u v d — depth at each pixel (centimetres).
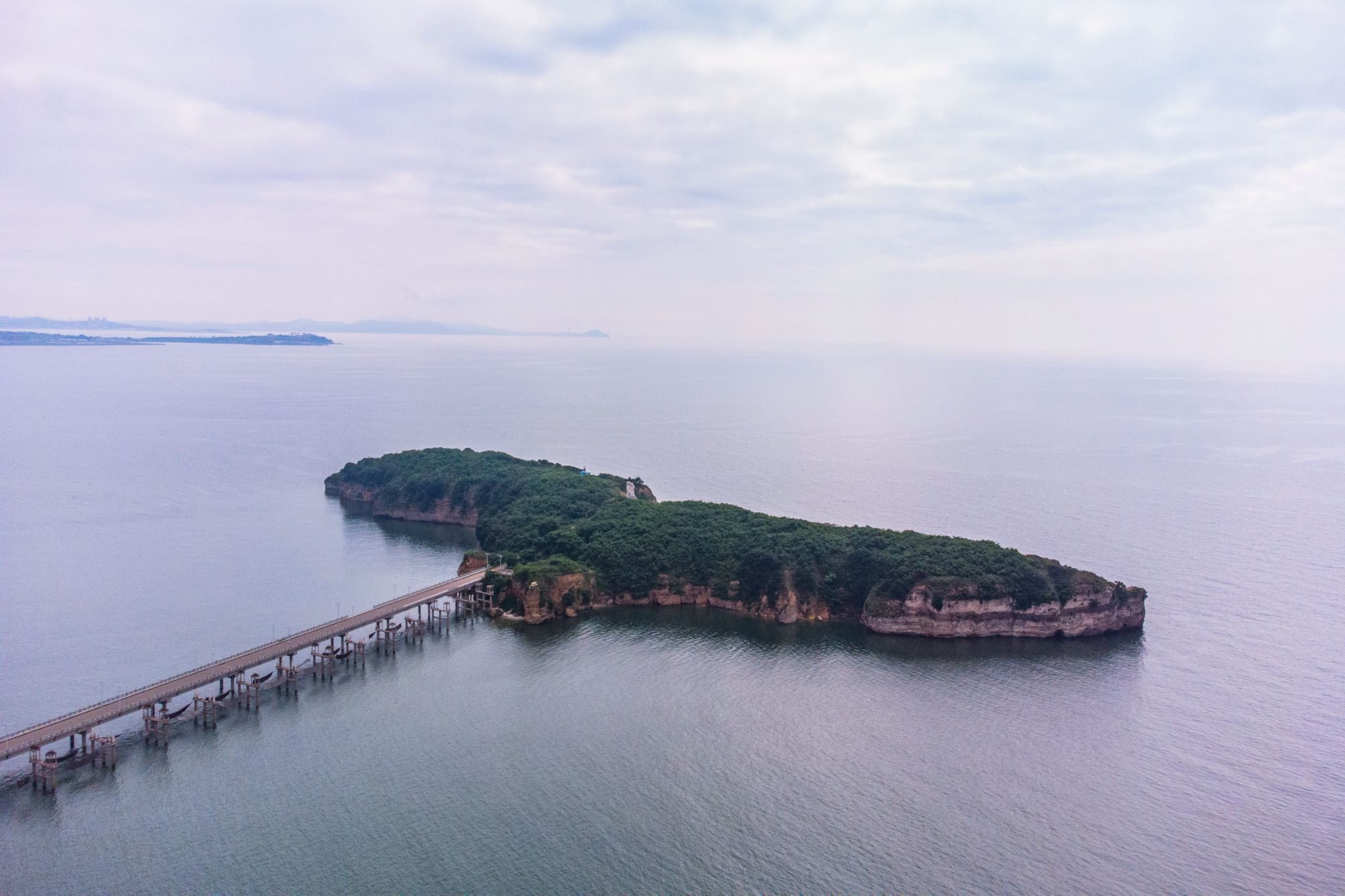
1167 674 16562
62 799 12062
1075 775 13025
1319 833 11669
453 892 10306
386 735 14025
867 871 10819
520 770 13000
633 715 14812
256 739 13862
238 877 10512
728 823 11750
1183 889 10588
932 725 14525
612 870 10744
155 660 16625
